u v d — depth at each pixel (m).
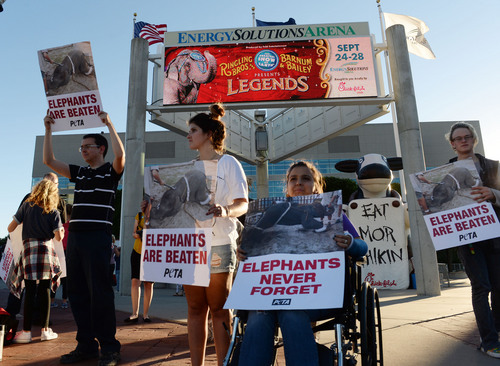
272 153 15.20
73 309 3.13
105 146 3.38
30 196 4.00
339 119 11.87
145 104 9.45
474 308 3.15
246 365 1.76
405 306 5.81
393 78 8.91
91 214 3.04
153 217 2.43
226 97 9.73
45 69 3.23
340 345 1.75
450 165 3.16
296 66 9.84
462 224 3.03
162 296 8.57
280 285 1.97
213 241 2.42
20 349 3.51
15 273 3.97
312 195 2.22
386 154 56.28
